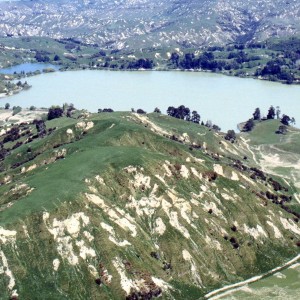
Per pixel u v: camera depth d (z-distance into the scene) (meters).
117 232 155.12
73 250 146.12
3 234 144.38
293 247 174.00
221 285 152.88
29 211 152.12
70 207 155.88
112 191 171.88
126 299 138.88
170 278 150.50
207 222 170.50
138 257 151.25
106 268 144.12
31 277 138.62
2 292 134.00
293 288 151.00
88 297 137.50
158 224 165.25
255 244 170.38
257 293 148.25
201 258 159.00
